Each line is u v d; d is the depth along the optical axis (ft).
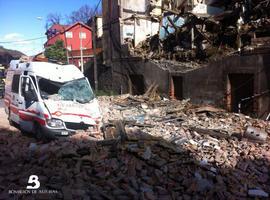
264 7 58.80
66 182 22.20
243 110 54.03
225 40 63.31
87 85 40.04
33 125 37.01
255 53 50.29
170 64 70.13
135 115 52.44
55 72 39.58
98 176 23.44
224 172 27.07
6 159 26.32
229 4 76.28
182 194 23.25
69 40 186.19
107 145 28.50
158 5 93.04
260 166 29.71
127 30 87.40
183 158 28.07
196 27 69.46
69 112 35.50
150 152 27.09
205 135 38.19
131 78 83.87
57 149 26.71
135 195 21.62
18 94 41.78
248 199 24.04
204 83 60.95
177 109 55.98
